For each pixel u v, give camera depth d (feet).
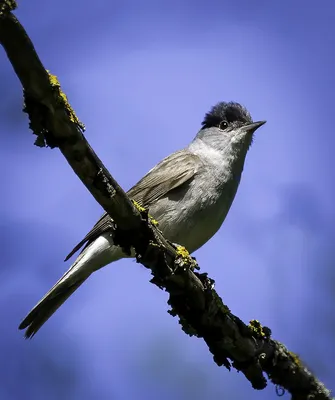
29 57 22.31
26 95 23.48
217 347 33.40
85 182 26.68
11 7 21.30
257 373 33.96
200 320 32.63
